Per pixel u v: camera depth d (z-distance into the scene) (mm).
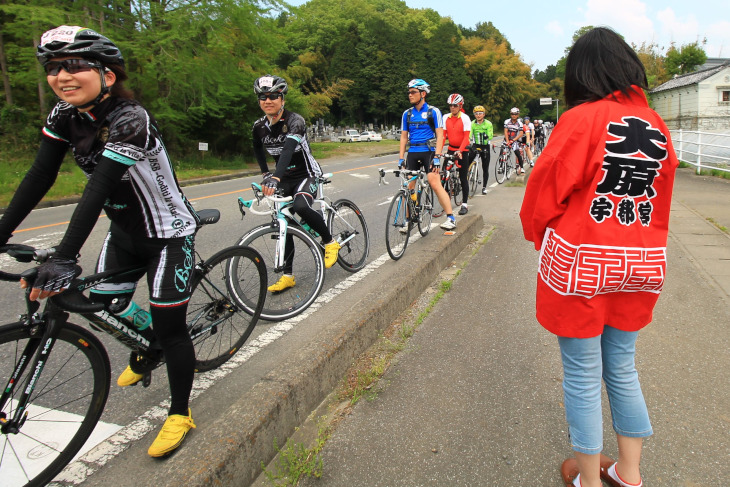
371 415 2469
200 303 2934
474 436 2295
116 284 2346
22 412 2023
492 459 2145
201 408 2646
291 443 2160
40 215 9836
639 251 1651
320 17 71688
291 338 3539
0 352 2107
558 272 1725
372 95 65750
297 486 1997
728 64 32188
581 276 1671
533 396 2615
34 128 16734
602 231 1649
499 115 76438
